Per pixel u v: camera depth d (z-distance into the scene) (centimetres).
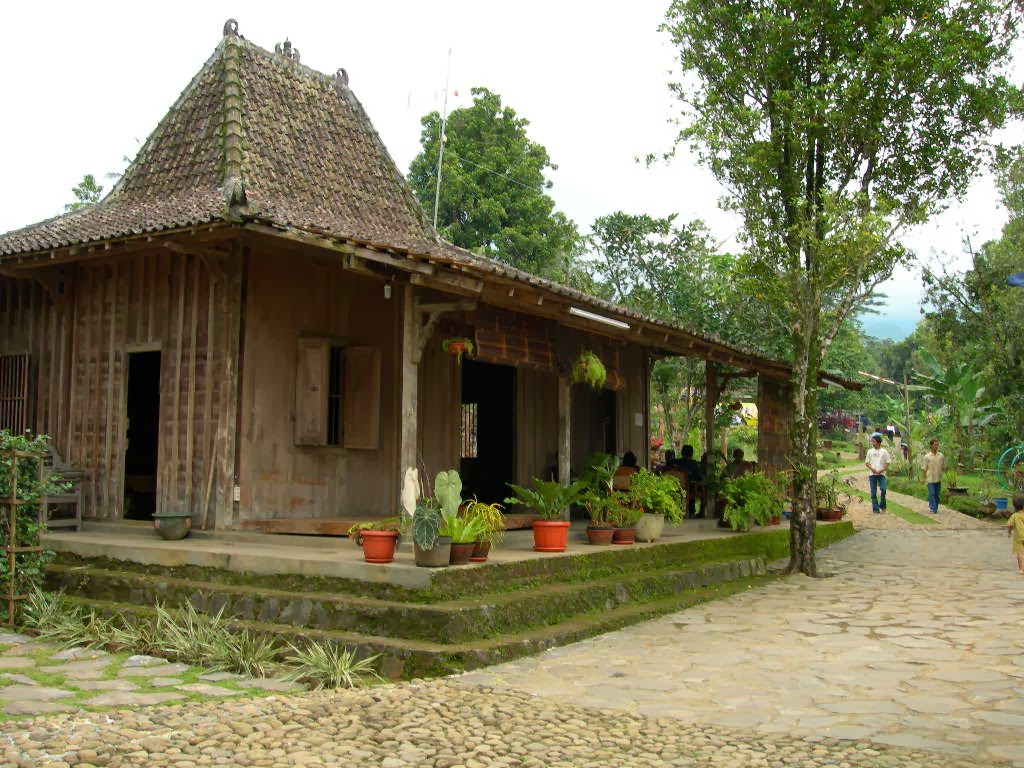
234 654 636
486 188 2881
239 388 914
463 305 804
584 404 1423
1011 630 759
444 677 594
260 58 1229
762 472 1495
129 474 1207
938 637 736
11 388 1095
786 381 1603
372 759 434
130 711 514
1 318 1145
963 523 1842
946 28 1080
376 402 985
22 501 771
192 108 1180
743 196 1166
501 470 1458
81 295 1064
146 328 999
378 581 694
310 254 954
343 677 590
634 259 2289
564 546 870
